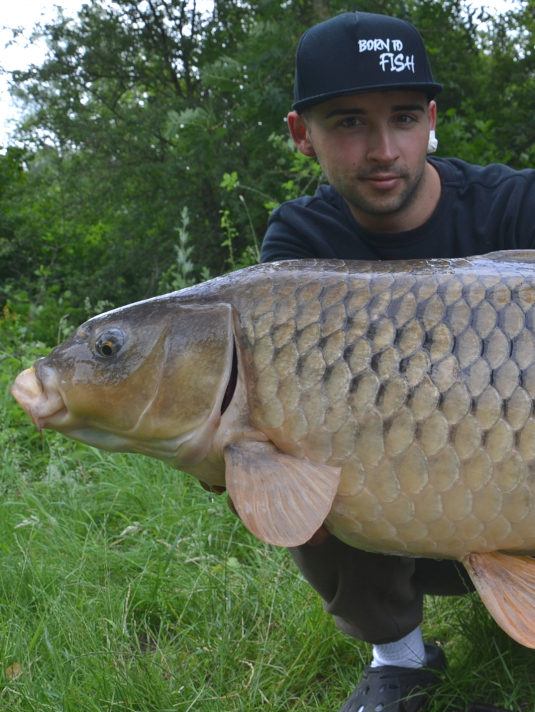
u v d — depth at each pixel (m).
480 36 5.14
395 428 0.78
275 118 4.72
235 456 0.82
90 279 7.25
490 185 1.07
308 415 0.80
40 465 2.02
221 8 6.89
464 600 1.26
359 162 1.02
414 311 0.79
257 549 1.41
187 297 0.86
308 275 0.83
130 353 0.86
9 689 1.07
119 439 0.89
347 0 4.66
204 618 1.26
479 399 0.77
